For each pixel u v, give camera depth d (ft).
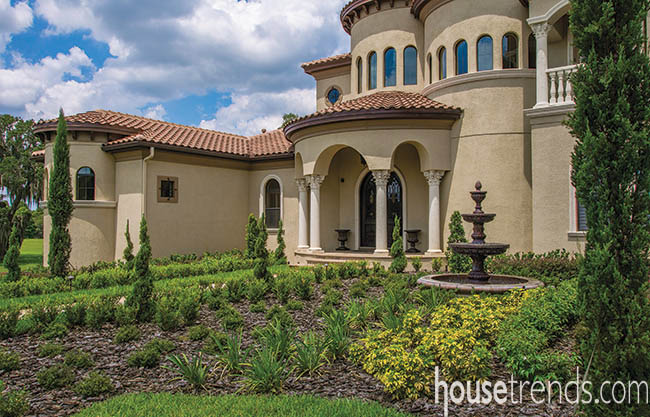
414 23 63.52
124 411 17.03
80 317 30.04
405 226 61.98
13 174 109.40
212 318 31.60
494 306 27.07
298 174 62.90
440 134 53.36
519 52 51.31
